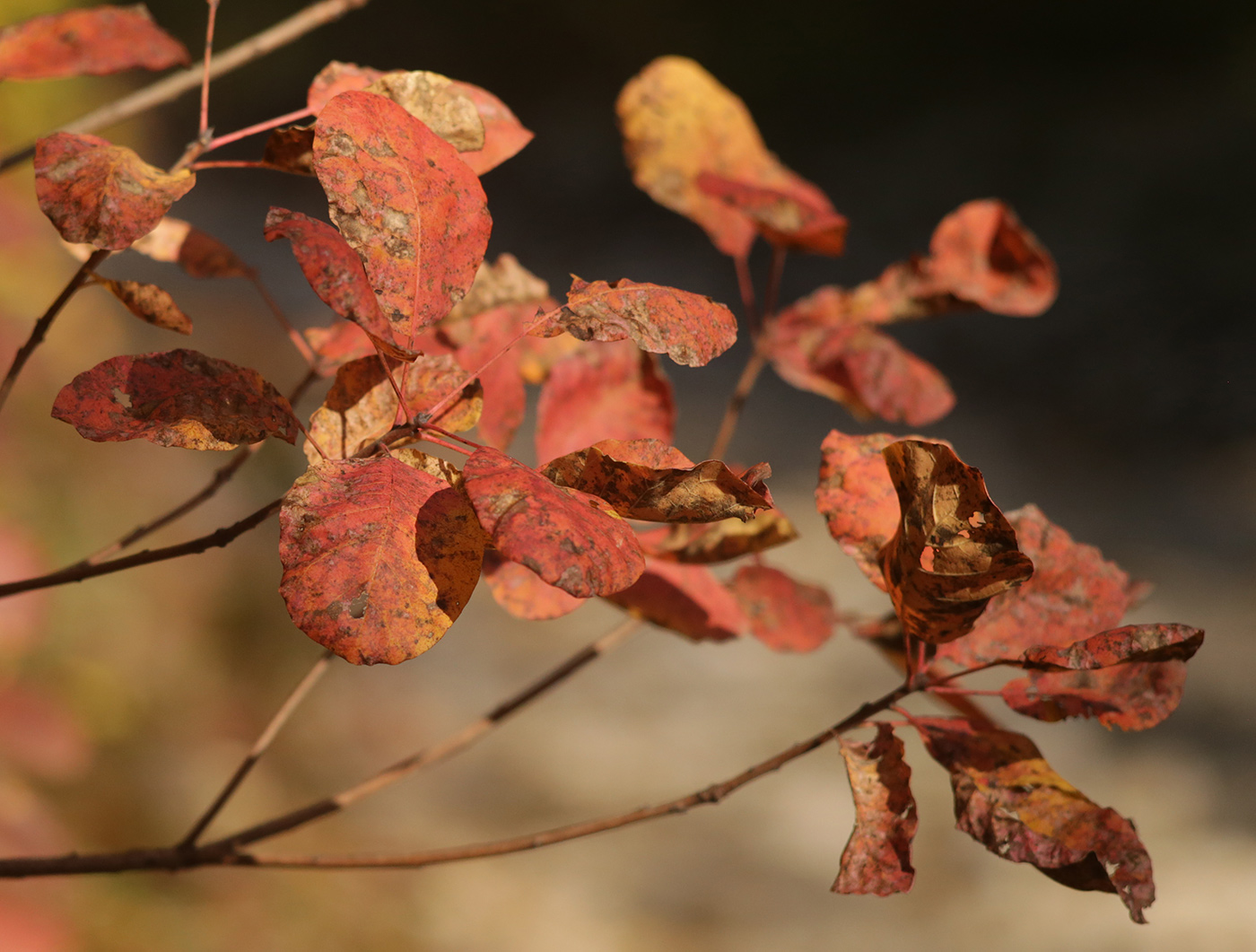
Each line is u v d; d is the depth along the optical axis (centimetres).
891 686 634
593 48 1741
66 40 117
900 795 113
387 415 111
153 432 107
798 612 125
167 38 118
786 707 621
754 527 119
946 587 110
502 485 104
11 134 297
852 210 1384
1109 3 1502
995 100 1503
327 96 112
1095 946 454
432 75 110
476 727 125
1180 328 1038
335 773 496
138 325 621
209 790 402
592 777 555
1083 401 975
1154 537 778
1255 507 805
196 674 446
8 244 257
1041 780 113
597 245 1366
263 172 1485
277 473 543
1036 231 1238
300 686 122
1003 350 1066
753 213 129
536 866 483
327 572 104
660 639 688
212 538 111
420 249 107
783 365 131
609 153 1571
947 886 488
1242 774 553
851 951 453
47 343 312
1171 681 115
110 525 394
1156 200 1224
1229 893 475
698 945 452
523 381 121
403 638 104
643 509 107
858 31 1628
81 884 313
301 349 118
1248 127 1287
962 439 941
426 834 483
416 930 413
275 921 369
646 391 122
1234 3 1432
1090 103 1439
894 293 132
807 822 534
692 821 530
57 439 365
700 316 108
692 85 131
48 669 325
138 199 107
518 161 1569
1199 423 919
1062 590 116
